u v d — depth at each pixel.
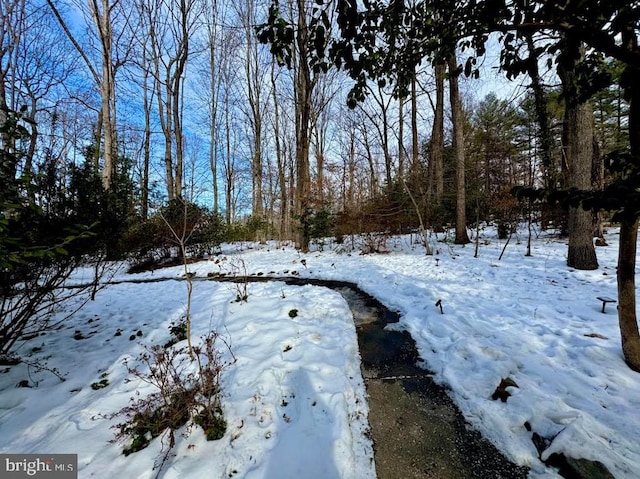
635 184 0.98
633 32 1.10
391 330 3.88
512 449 1.91
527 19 1.23
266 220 15.11
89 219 3.23
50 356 3.10
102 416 2.12
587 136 5.09
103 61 9.01
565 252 6.93
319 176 10.70
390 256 8.36
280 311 4.15
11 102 10.80
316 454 1.84
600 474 1.59
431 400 2.48
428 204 10.41
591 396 2.23
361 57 1.69
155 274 7.78
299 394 2.40
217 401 2.19
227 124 18.19
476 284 5.19
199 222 8.95
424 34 1.66
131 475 1.65
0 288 2.65
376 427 2.20
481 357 2.90
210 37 15.42
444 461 1.88
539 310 3.85
